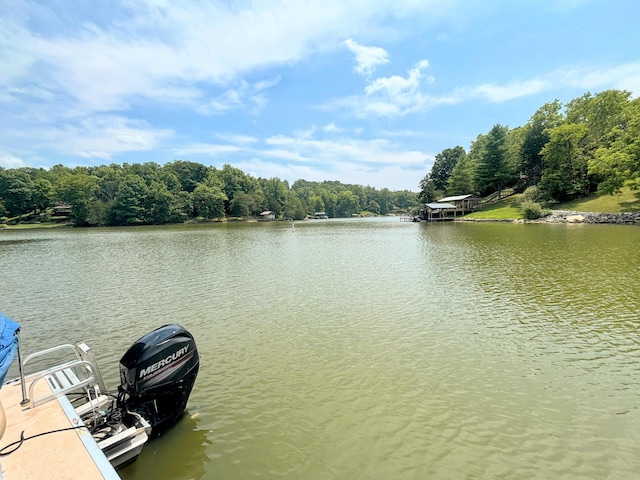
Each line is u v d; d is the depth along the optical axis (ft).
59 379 18.16
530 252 72.95
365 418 19.19
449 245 93.09
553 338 29.12
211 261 78.38
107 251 103.96
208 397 21.67
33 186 329.93
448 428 18.13
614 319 32.73
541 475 14.84
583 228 118.73
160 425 18.15
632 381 22.22
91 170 458.91
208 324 35.24
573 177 181.16
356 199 569.64
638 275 48.49
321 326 33.63
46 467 11.12
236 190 424.05
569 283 45.91
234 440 17.61
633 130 136.46
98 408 16.94
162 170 421.59
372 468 15.53
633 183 142.20
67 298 47.34
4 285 56.34
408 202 650.84
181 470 15.61
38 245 129.08
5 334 11.14
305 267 66.69
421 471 15.26
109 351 29.40
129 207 309.63
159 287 52.65
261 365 25.84
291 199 470.39
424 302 40.34
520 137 258.78
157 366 17.30
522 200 205.57
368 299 42.42
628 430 17.58
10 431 13.17
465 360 25.68
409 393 21.54
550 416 18.90
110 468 11.13
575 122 205.87
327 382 23.15
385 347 28.37
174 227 268.82
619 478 14.55
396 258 74.54
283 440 17.54
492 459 15.87
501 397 20.86
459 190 273.95
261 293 47.11
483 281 49.42
